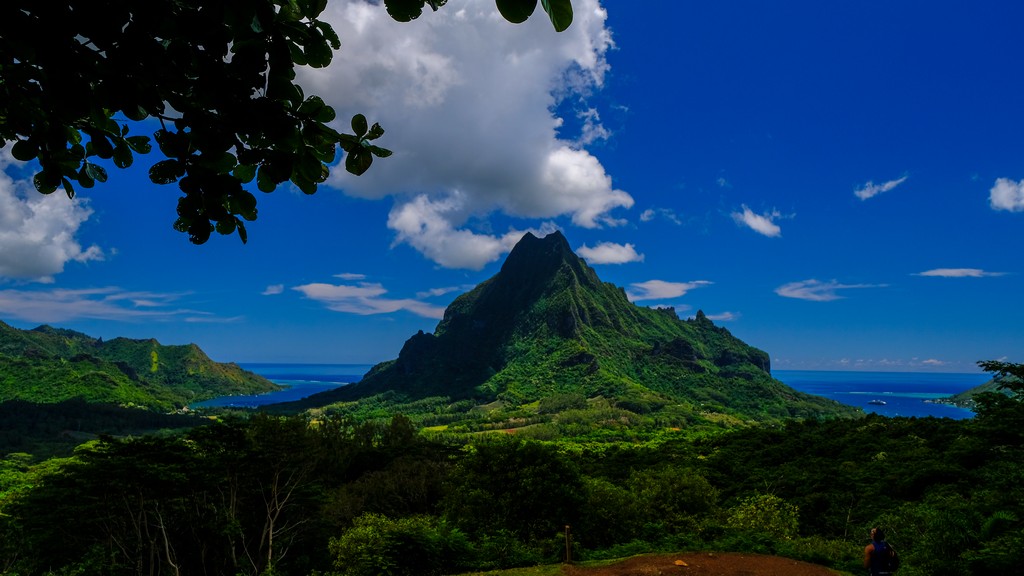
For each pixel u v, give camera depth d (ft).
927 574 39.88
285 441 85.05
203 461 74.43
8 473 158.61
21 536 64.59
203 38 3.80
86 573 56.80
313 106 4.52
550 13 2.95
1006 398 59.31
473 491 66.18
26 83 4.44
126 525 71.15
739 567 43.86
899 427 199.52
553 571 43.57
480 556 48.47
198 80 4.01
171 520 72.54
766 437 234.38
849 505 115.96
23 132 4.96
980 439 62.90
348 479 131.95
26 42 3.82
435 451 149.48
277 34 4.01
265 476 80.79
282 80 4.21
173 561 68.13
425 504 97.55
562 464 68.59
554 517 61.72
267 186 4.92
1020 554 35.40
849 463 155.02
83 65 3.99
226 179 4.76
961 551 41.88
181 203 4.87
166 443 74.23
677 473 83.25
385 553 46.70
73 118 4.46
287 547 74.69
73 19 3.62
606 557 49.26
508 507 62.85
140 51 3.81
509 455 68.95
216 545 76.02
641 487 81.92
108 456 69.21
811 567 44.24
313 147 4.83
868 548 31.86
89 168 5.28
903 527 61.82
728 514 76.89
